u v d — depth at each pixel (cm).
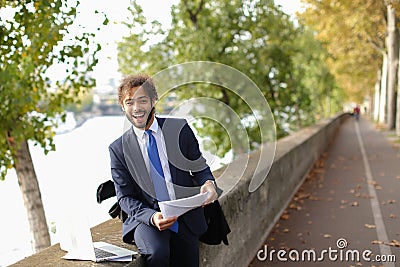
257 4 1691
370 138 2528
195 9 1686
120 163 288
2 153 748
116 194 295
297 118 2036
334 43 3038
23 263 279
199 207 308
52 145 741
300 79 2031
